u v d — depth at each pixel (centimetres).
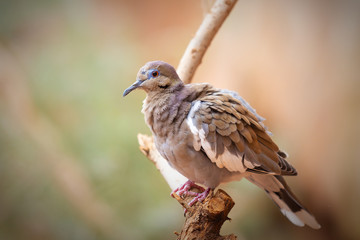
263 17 1237
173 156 559
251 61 1266
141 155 1174
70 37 1496
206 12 679
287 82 1231
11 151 1241
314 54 1188
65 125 1280
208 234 445
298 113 1232
